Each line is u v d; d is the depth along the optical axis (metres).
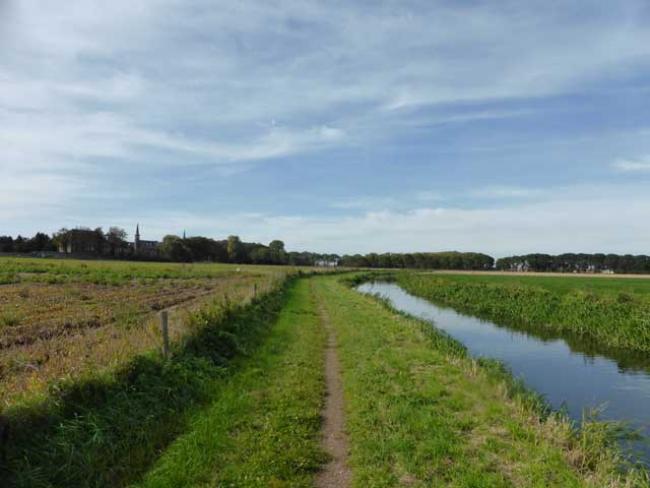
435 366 12.17
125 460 6.32
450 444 7.07
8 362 9.84
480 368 11.63
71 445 6.09
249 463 6.36
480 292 36.12
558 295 30.06
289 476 6.10
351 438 7.46
